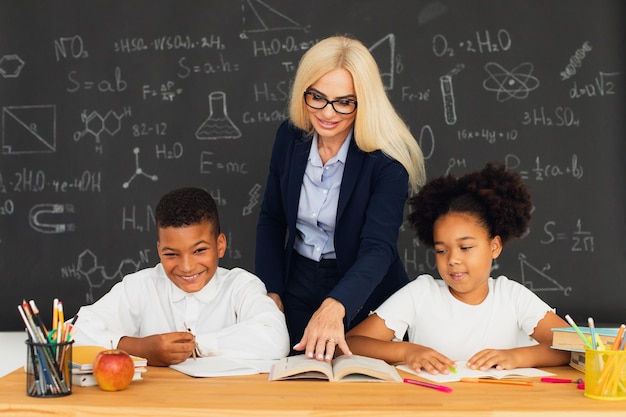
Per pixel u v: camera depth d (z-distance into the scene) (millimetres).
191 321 1774
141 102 2705
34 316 1285
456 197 1735
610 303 2570
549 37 2605
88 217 2697
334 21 2658
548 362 1564
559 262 2592
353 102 1737
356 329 1739
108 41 2711
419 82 2641
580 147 2594
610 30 2582
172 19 2699
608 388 1211
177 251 1694
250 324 1623
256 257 2061
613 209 2576
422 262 2639
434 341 1745
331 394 1237
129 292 1793
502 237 1755
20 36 2725
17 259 2701
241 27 2686
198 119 2695
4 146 2719
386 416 1129
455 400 1201
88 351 1419
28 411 1164
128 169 2699
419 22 2639
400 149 1831
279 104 2672
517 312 1759
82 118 2709
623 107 2576
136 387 1296
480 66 2627
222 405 1156
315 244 1954
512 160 2615
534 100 2611
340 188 1850
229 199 2691
